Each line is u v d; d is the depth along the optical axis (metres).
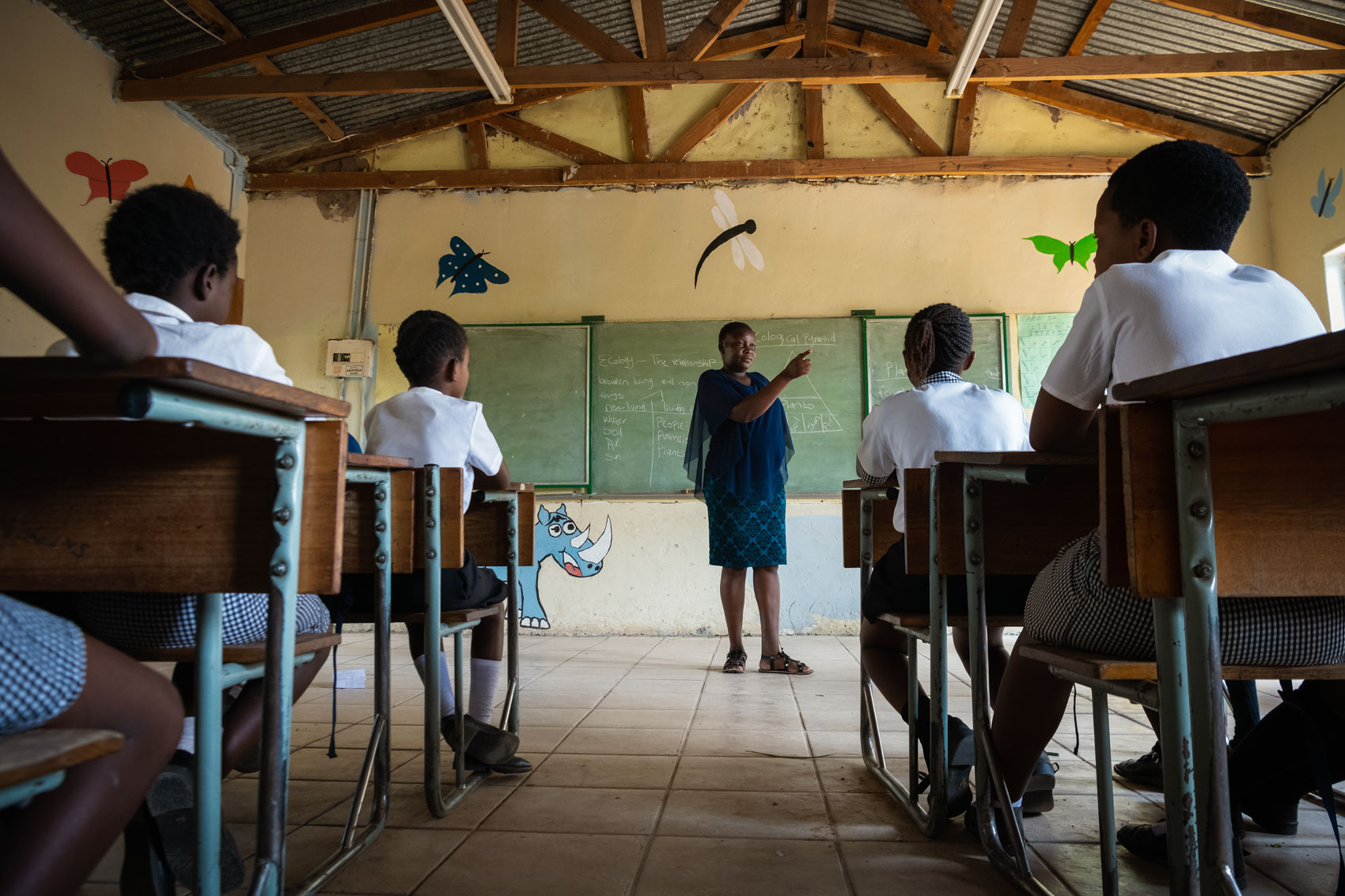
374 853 1.38
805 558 4.84
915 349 1.79
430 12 4.21
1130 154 4.87
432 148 5.20
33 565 0.88
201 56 4.23
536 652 4.05
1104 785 1.12
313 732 2.29
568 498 4.94
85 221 4.03
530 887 1.24
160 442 0.88
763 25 4.96
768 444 3.46
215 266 1.18
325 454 0.95
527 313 5.07
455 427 1.84
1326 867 1.29
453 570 1.76
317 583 0.94
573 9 4.43
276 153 5.18
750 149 5.08
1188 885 0.75
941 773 1.40
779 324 4.95
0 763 0.45
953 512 1.32
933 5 4.10
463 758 1.71
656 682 3.17
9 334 3.59
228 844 1.02
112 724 0.59
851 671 3.45
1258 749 1.25
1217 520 0.74
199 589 0.87
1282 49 4.18
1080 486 1.29
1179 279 1.00
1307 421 0.75
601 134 5.12
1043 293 4.85
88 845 0.58
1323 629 0.85
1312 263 4.39
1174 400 0.75
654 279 5.04
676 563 4.88
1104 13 4.24
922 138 4.96
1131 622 0.93
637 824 1.52
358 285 5.13
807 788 1.75
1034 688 1.20
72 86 3.97
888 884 1.24
